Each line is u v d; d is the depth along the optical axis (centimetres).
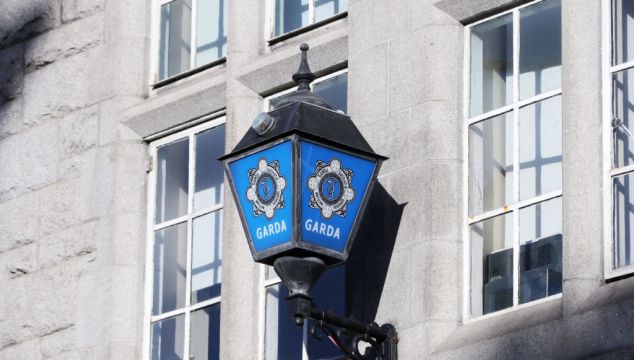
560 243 1401
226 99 1594
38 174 1706
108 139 1666
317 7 1584
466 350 1386
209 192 1617
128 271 1630
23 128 1728
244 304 1539
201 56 1659
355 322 1405
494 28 1474
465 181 1454
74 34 1717
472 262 1436
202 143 1631
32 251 1691
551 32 1445
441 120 1462
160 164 1652
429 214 1440
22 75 1742
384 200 1464
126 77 1673
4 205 1720
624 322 1315
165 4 1688
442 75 1471
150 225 1641
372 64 1504
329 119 1380
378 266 1453
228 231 1559
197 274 1606
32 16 1748
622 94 1388
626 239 1362
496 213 1434
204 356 1580
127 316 1620
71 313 1648
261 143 1369
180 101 1628
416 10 1491
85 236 1658
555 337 1345
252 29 1597
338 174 1372
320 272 1367
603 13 1397
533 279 1407
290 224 1350
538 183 1426
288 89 1572
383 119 1485
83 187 1672
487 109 1464
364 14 1520
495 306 1418
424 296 1423
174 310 1609
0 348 1686
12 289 1694
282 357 1526
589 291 1343
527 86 1449
